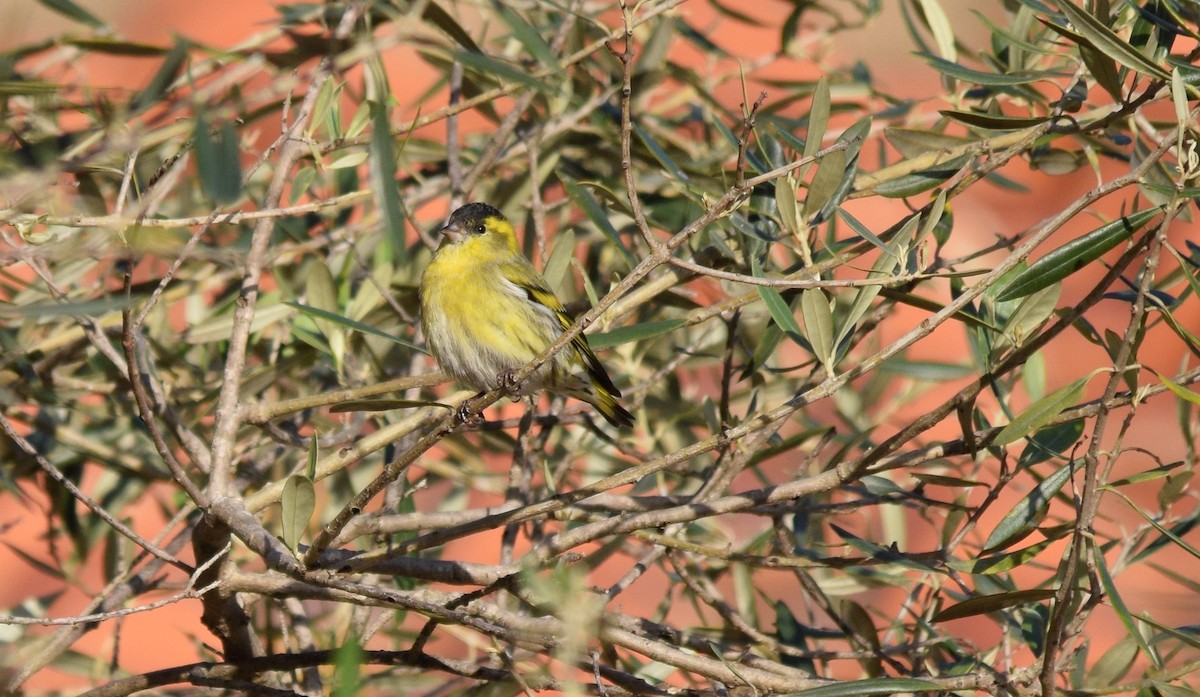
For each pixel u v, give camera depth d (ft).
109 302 19.26
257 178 41.73
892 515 38.96
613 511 32.30
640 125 42.01
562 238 36.55
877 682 24.14
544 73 34.06
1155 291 28.32
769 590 50.06
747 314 40.27
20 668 31.04
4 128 25.64
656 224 35.47
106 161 27.68
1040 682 23.30
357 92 47.55
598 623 24.52
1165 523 31.12
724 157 40.68
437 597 28.84
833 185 28.78
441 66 40.81
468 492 42.80
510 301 36.17
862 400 43.60
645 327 30.48
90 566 48.88
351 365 37.91
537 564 27.53
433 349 36.88
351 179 40.27
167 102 25.91
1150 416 58.70
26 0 25.98
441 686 34.86
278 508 38.40
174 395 38.22
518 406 50.80
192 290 38.50
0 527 36.78
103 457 36.35
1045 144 35.58
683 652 25.62
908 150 34.35
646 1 25.32
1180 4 29.48
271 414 29.09
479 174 38.42
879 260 27.12
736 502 28.04
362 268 38.32
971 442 26.61
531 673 28.35
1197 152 27.04
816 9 43.57
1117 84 27.91
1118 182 23.24
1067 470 26.58
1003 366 25.23
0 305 20.67
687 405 42.16
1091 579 24.82
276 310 36.76
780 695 25.62
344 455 31.27
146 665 48.01
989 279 23.88
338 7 28.84
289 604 33.58
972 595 30.45
